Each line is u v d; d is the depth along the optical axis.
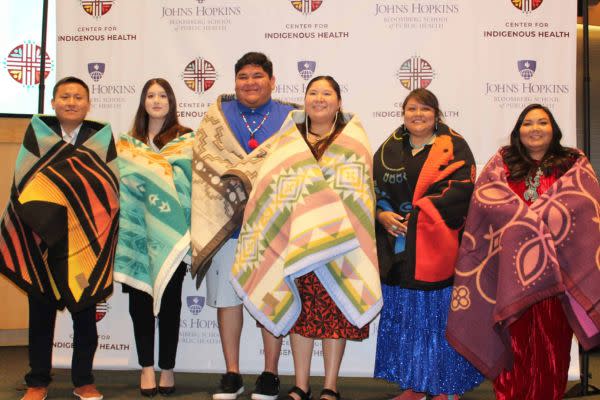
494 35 3.66
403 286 2.89
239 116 3.31
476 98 3.68
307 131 3.15
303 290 2.97
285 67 3.73
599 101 4.59
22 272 3.04
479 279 2.79
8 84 4.41
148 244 3.14
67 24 3.80
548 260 2.65
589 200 2.72
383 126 3.72
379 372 3.09
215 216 3.11
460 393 2.94
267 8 3.73
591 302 2.64
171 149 3.26
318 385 3.58
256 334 3.78
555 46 3.65
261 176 3.02
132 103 3.78
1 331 4.45
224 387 3.22
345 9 3.71
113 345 3.81
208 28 3.75
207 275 3.30
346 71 3.71
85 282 3.03
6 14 4.41
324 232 2.80
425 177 2.94
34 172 3.07
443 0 3.67
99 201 3.10
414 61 3.69
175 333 3.29
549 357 2.79
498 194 2.80
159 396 3.30
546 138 2.87
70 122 3.16
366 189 2.95
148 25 3.77
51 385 3.51
